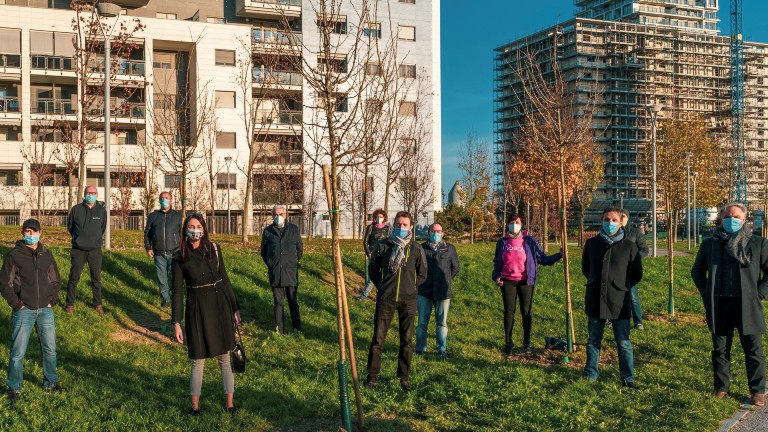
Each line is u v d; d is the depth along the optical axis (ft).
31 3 157.07
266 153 149.89
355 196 157.79
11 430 21.35
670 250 49.16
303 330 38.75
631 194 382.83
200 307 22.86
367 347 35.78
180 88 160.76
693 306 52.90
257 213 162.40
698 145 189.67
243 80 108.27
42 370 28.07
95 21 84.79
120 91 154.10
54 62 148.97
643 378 29.73
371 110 35.17
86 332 35.04
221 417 22.82
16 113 147.02
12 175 151.02
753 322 26.27
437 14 181.27
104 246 54.08
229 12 176.24
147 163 147.43
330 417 23.67
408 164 142.00
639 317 42.27
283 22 33.30
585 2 511.40
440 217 147.43
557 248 117.70
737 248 26.63
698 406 25.21
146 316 39.37
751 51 463.01
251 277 48.96
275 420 23.16
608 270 28.68
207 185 155.33
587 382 28.53
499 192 165.58
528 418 23.40
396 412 24.25
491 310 48.39
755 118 449.06
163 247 40.27
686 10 480.23
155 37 154.71
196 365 23.12
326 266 55.11
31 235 25.25
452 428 22.59
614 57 390.83
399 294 26.96
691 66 413.80
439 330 33.99
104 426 22.22
